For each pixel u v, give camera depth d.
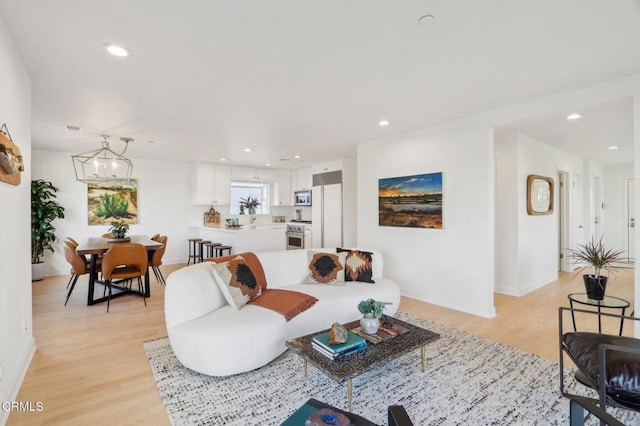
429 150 4.12
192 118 3.75
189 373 2.35
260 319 2.44
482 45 2.12
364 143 5.00
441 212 3.96
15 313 2.14
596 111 3.41
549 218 5.30
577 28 1.92
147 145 5.30
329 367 1.85
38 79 2.65
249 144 5.21
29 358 2.50
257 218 8.29
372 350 2.06
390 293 3.34
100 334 3.07
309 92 2.96
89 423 1.81
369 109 3.45
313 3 1.69
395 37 2.03
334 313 2.95
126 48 2.17
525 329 3.24
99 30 1.95
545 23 1.87
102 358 2.58
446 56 2.28
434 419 1.86
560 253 6.20
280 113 3.58
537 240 4.97
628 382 1.42
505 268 4.62
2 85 1.85
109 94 3.00
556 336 3.06
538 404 2.00
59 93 2.96
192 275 2.61
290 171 8.45
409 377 2.31
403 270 4.44
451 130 3.88
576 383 2.22
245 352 2.27
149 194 6.84
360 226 5.06
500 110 3.41
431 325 3.34
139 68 2.46
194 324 2.38
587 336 1.83
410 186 4.31
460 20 1.85
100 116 3.68
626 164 7.09
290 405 1.99
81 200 6.11
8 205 1.97
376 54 2.25
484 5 1.71
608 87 2.70
